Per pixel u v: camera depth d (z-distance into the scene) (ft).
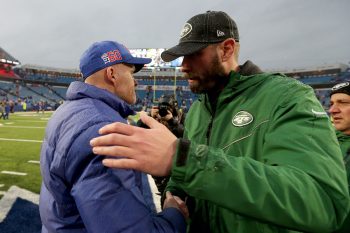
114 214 3.04
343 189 2.39
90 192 3.09
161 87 155.74
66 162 3.38
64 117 3.77
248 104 3.51
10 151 25.57
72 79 168.76
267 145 2.86
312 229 2.23
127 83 4.88
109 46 4.74
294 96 3.05
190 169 2.20
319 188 2.27
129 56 4.89
